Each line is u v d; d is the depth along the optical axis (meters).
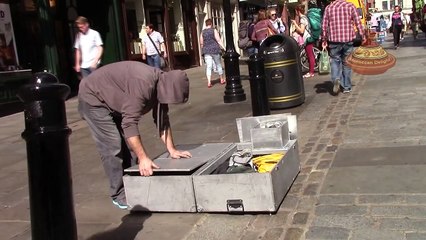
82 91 4.11
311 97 9.26
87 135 7.93
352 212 3.89
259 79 6.84
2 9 11.22
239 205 4.04
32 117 2.55
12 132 8.64
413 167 4.72
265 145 4.91
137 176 4.26
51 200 2.59
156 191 4.23
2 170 6.14
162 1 18.34
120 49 15.20
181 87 3.91
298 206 4.13
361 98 8.61
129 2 16.31
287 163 4.46
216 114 8.74
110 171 4.30
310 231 3.64
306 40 12.41
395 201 4.00
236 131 7.21
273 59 8.24
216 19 24.19
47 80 2.56
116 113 4.15
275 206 4.01
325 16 9.09
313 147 5.83
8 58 11.30
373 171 4.74
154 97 4.00
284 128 5.00
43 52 12.47
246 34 12.34
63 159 2.63
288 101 8.34
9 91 10.84
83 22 9.98
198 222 4.03
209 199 4.11
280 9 29.34
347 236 3.50
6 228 4.21
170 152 4.56
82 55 10.06
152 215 4.26
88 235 3.93
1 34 11.16
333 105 8.26
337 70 9.16
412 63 13.02
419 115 6.76
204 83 13.99
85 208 4.55
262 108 6.89
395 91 8.85
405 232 3.47
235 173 4.23
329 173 4.84
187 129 7.72
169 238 3.79
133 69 3.95
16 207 4.75
